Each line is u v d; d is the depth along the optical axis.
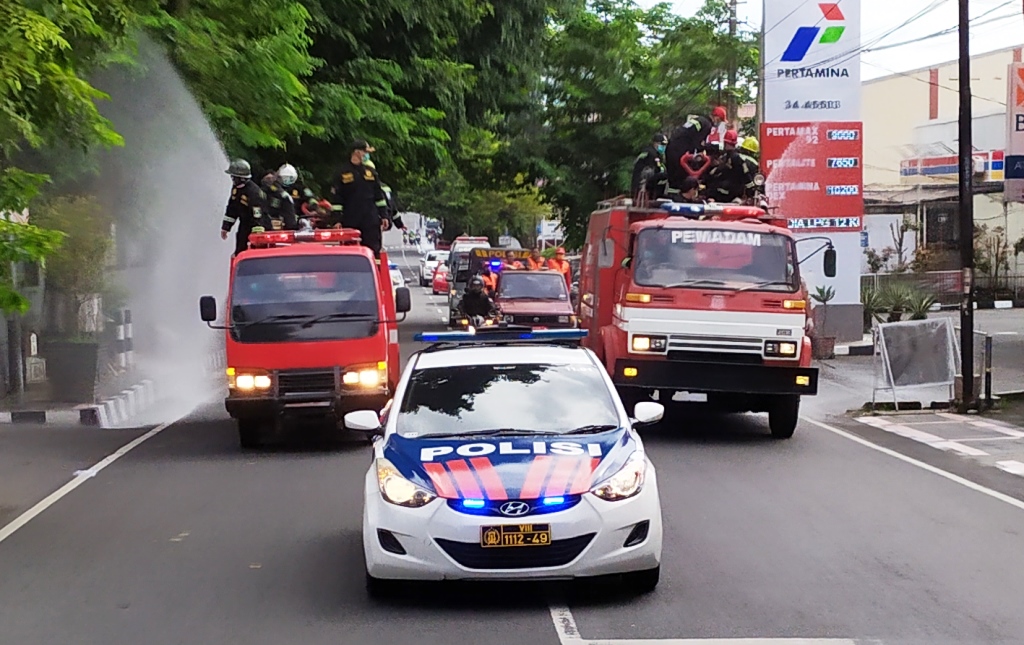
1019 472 12.54
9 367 18.80
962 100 17.48
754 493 11.22
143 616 7.40
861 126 27.98
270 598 7.76
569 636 6.78
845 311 28.08
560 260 34.72
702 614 7.21
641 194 15.92
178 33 17.47
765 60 27.88
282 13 19.75
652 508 7.41
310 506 10.76
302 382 13.90
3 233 9.95
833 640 6.70
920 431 15.75
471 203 73.44
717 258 14.67
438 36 29.17
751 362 14.38
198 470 12.85
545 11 33.56
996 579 8.08
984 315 35.41
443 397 8.38
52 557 9.02
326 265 14.40
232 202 16.67
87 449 14.43
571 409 8.25
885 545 9.09
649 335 14.39
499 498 7.11
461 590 7.84
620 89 37.47
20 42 9.05
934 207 42.66
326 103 24.97
